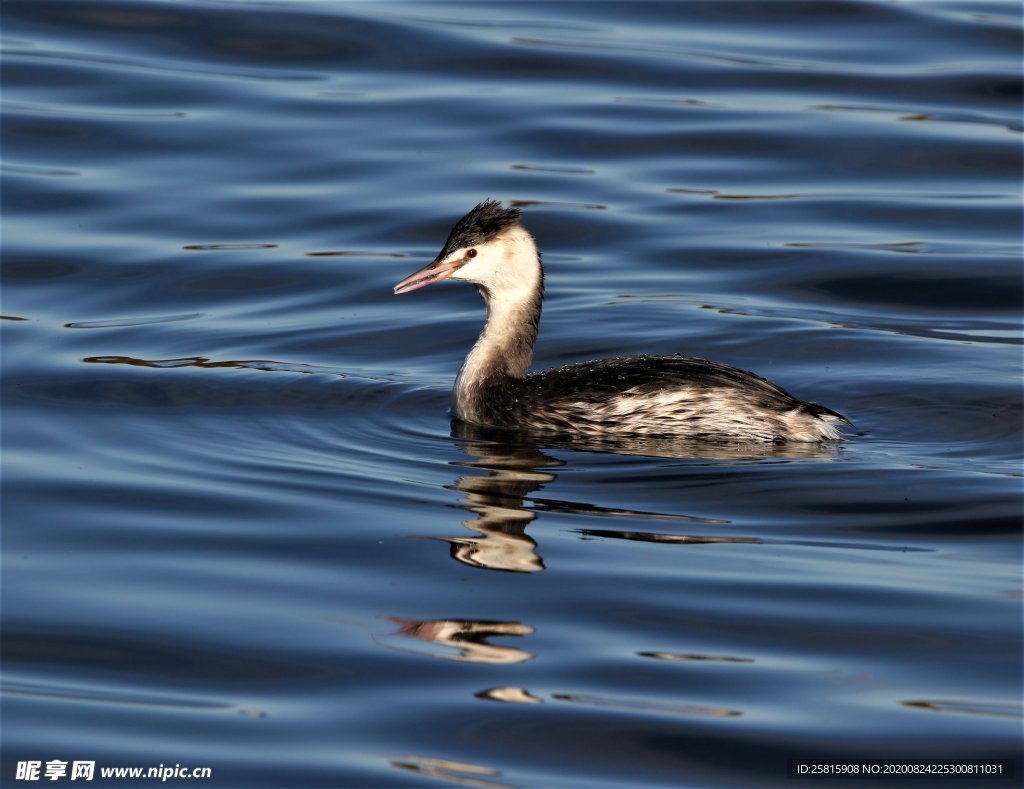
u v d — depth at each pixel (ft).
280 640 34.53
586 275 63.77
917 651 34.04
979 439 47.24
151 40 82.64
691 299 61.21
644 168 72.64
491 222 49.47
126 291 61.82
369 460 45.85
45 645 34.53
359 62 81.46
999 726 31.12
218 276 63.36
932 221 67.97
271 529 40.47
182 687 32.86
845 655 33.88
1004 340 56.95
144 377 53.31
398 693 32.42
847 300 61.36
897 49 83.30
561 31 85.81
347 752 30.35
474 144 74.23
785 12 87.92
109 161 71.92
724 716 31.53
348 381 53.36
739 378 47.37
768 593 36.60
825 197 70.44
